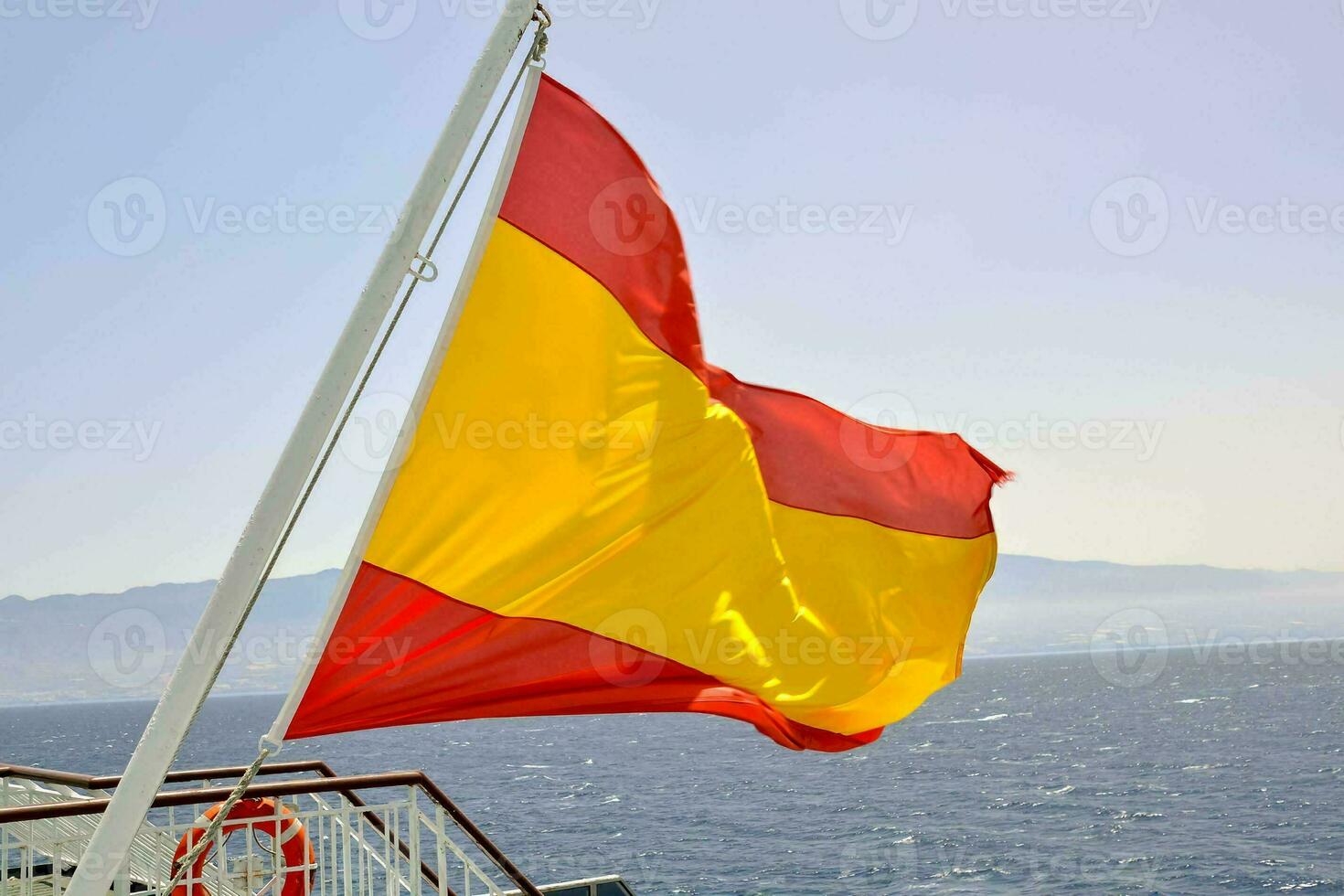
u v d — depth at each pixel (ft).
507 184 15.75
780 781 237.66
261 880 23.26
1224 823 161.38
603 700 17.01
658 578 17.58
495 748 364.79
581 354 17.42
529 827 174.09
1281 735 290.97
